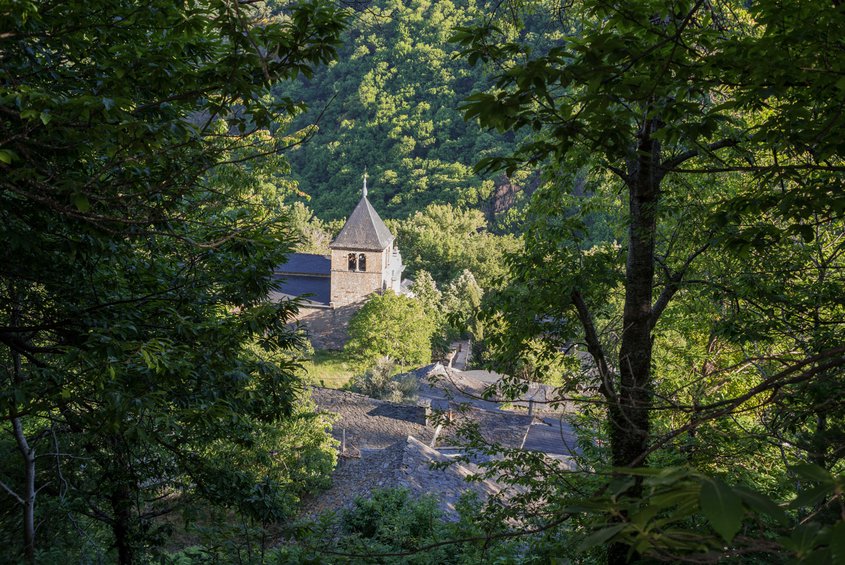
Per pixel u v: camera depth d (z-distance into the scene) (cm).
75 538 916
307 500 2281
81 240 633
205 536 860
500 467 820
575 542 223
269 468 2111
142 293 781
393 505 1612
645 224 826
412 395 4369
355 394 4009
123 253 700
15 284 721
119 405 585
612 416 673
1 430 1000
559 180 1009
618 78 384
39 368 651
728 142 656
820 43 385
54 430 808
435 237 9350
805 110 427
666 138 432
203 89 500
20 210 552
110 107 392
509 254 1048
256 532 862
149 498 984
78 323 670
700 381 501
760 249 558
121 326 631
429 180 12562
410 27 13738
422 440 3638
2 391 596
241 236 718
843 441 338
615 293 1035
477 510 1241
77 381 657
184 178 523
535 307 954
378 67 13650
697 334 1370
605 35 344
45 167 442
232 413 752
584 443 1080
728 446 586
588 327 912
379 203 12562
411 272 9206
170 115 582
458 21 13688
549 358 988
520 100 339
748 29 679
